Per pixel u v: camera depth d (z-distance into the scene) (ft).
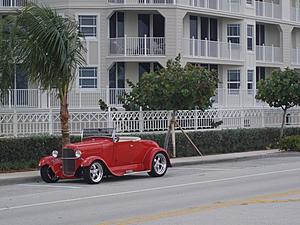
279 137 126.31
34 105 129.59
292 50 182.70
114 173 72.43
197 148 107.65
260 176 74.90
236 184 66.59
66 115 83.66
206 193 59.16
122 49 143.54
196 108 105.29
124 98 107.24
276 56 177.88
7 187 70.69
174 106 100.94
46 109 120.37
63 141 83.61
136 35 147.64
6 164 83.20
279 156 112.27
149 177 77.15
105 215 47.11
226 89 150.41
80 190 65.00
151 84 100.37
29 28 79.36
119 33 147.02
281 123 136.05
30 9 80.48
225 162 100.78
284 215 44.68
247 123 127.24
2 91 83.76
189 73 99.09
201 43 153.17
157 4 143.74
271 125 133.49
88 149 71.10
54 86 81.82
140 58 143.54
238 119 124.36
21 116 90.02
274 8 176.65
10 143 84.69
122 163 73.56
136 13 147.54
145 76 102.42
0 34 81.00
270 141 125.08
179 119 109.19
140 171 75.25
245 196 56.24
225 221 42.57
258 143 122.11
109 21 145.28
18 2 143.64
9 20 81.51
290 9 181.88
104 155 71.87
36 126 91.86
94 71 143.64
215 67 161.79
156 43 145.18
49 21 79.30
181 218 44.39
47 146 88.22
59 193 62.90
